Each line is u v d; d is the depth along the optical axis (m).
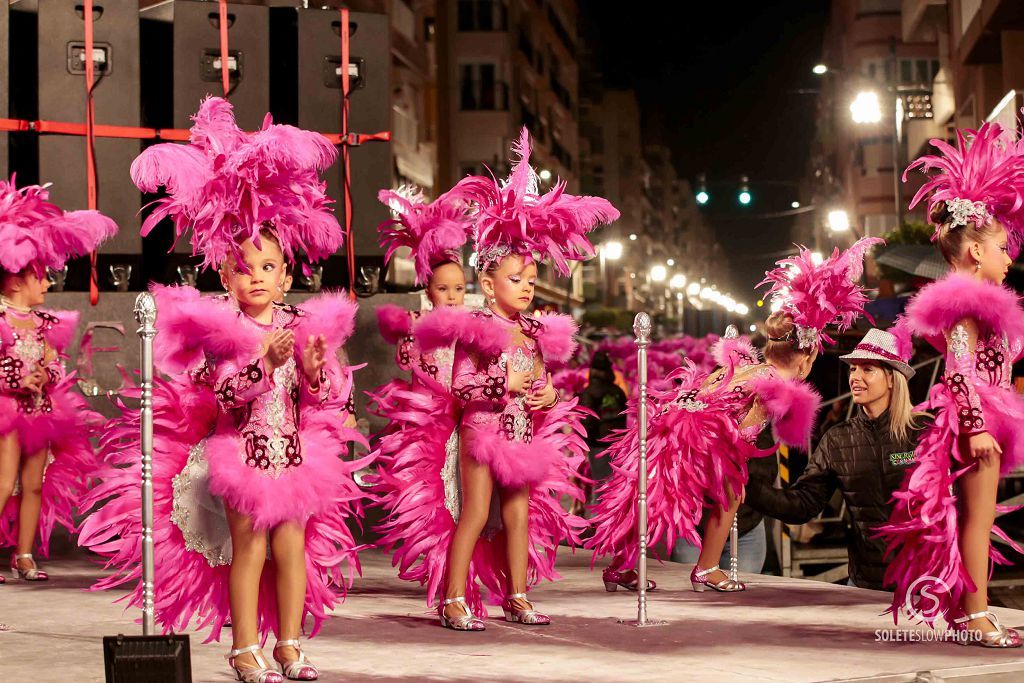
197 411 4.75
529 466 5.62
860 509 6.36
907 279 20.03
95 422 7.54
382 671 4.73
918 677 4.65
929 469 5.07
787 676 4.63
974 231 5.17
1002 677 4.82
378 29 9.88
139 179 4.50
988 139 5.22
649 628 5.67
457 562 5.68
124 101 9.37
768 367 6.50
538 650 5.16
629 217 90.25
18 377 6.88
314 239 4.75
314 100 9.80
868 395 6.19
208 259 4.53
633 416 6.57
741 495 6.45
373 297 9.53
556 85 61.03
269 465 4.47
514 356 5.61
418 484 5.85
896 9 48.25
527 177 5.70
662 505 6.50
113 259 9.49
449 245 6.95
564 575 7.45
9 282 6.96
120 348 9.04
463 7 46.41
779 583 6.94
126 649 4.00
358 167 9.80
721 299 65.19
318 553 4.77
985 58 24.16
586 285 68.19
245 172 4.50
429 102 43.72
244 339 4.37
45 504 7.39
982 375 5.06
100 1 9.33
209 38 9.59
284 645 4.61
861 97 23.67
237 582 4.49
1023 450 5.01
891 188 48.53
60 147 9.27
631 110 91.38
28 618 5.89
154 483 4.71
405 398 5.92
